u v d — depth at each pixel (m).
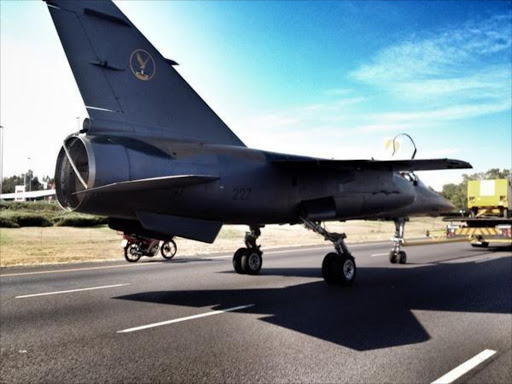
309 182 9.46
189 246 20.72
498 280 10.78
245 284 9.89
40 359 4.81
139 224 7.98
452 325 6.48
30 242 19.48
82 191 6.29
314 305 7.75
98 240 21.83
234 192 7.98
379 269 12.85
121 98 7.20
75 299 8.04
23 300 7.89
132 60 7.38
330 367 4.72
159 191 6.92
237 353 5.13
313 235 30.84
